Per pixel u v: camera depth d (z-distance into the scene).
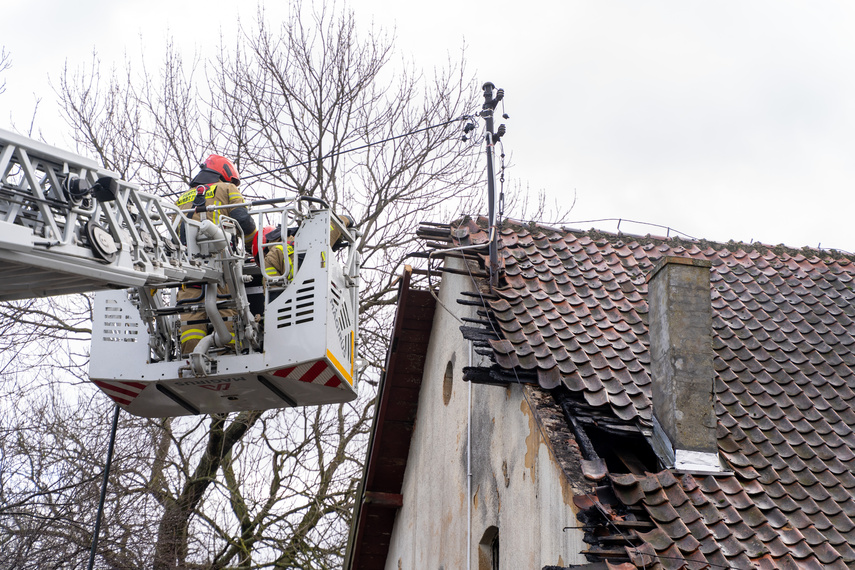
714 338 20.69
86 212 14.38
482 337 19.81
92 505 30.31
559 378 18.39
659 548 14.40
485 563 20.89
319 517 36.03
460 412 23.34
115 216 15.13
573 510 16.08
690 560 14.30
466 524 22.05
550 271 21.95
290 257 17.42
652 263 23.23
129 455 31.48
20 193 13.71
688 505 15.25
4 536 27.83
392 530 28.62
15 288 14.90
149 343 17.23
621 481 15.32
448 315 24.73
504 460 20.00
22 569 27.20
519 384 19.45
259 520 34.94
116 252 14.82
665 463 16.38
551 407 18.34
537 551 17.64
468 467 22.23
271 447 35.81
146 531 31.06
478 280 21.73
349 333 18.03
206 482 35.28
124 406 18.09
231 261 16.66
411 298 25.64
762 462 17.06
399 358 26.62
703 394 16.58
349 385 17.47
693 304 17.00
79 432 32.12
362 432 37.34
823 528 15.80
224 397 17.83
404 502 27.64
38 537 27.86
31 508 28.84
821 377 19.81
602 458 17.70
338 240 18.69
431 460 25.38
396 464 27.81
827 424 18.44
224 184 17.44
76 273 14.37
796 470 17.09
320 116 40.44
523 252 22.48
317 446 36.53
